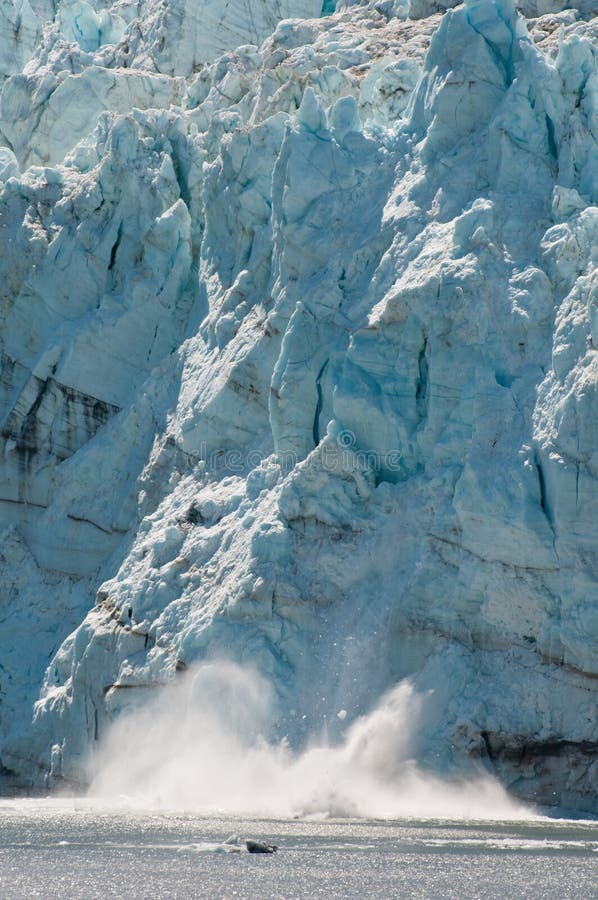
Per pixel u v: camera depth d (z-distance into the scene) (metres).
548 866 146.12
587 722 186.75
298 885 138.12
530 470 195.62
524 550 193.25
